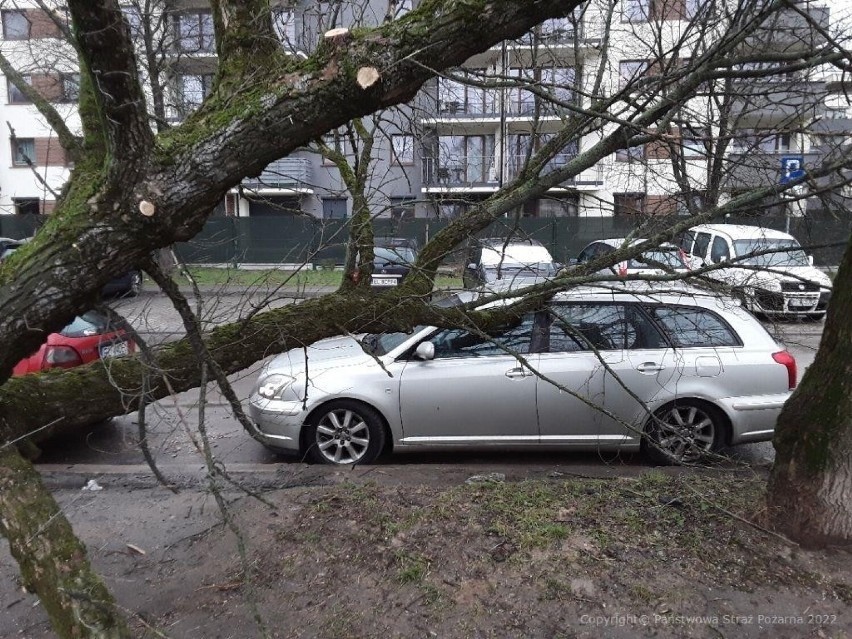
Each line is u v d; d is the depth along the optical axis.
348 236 3.64
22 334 2.07
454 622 2.67
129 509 3.89
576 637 2.56
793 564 2.94
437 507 3.57
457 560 3.07
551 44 4.16
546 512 3.48
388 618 2.72
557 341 4.88
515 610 2.72
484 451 5.34
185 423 2.09
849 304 2.85
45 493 2.14
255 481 4.48
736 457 5.30
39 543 2.00
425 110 4.12
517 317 4.09
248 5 2.24
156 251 2.36
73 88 8.70
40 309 2.02
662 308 4.89
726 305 4.82
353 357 5.06
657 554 3.06
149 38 6.50
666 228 3.42
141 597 2.96
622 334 4.87
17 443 2.80
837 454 2.95
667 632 2.57
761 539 3.12
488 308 4.00
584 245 17.78
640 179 4.45
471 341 4.95
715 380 4.78
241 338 3.21
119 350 5.46
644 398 4.77
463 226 3.64
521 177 3.64
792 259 3.72
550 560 3.03
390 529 3.35
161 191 1.95
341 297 3.40
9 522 2.04
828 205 2.72
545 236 17.92
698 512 3.43
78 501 4.04
